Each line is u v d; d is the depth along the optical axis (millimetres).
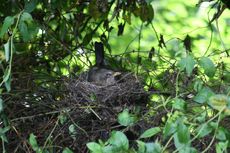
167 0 11531
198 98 5398
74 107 6520
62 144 6426
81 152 6410
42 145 6453
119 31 7910
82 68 7816
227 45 10414
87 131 6484
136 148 6070
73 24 7910
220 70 6949
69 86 6824
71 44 7945
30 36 6051
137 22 9898
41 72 7266
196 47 10211
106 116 6527
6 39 6934
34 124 6598
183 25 11180
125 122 5629
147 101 6844
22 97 6773
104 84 7000
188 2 11445
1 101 5828
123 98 6750
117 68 7836
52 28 7992
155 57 7926
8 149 6566
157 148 5062
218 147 4996
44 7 7320
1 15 7391
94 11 7656
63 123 6461
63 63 7746
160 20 11367
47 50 7645
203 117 5195
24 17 5836
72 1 7832
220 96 4922
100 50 7844
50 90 6848
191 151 4973
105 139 6418
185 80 6625
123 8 7762
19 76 7082
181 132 4965
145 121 6188
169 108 6125
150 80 7102
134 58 8180
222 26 10531
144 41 10320
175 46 7809
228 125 6027
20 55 7328
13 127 6312
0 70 6844
